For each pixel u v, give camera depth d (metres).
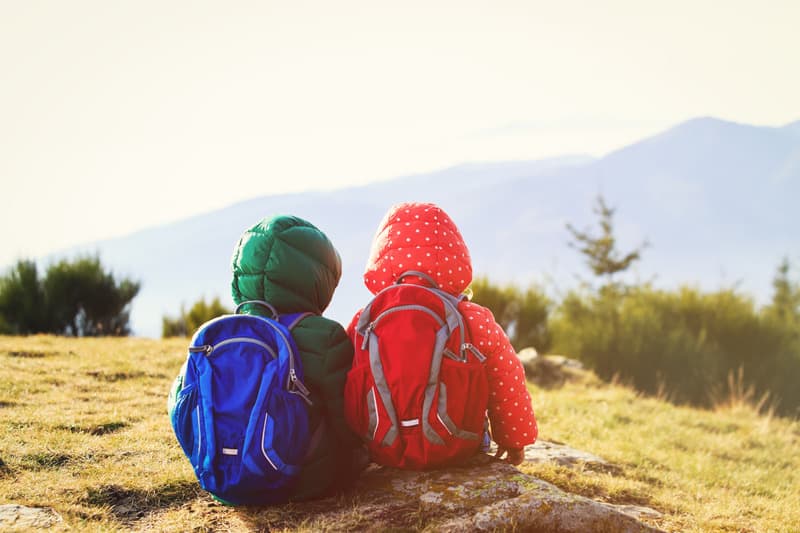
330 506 3.03
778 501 4.63
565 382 9.64
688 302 12.77
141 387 5.77
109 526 2.93
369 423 2.84
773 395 10.75
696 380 11.16
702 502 4.28
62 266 12.41
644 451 5.58
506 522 2.73
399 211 3.25
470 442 2.91
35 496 3.20
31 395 5.09
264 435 2.71
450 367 2.82
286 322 3.02
